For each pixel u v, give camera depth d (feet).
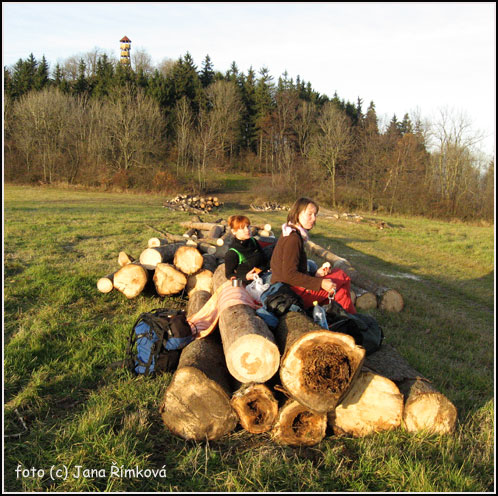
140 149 162.91
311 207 14.26
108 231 53.31
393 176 129.90
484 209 120.37
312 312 14.37
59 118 164.14
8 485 10.18
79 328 20.16
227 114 225.56
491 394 15.31
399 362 14.39
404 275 40.88
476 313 29.25
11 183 151.12
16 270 30.42
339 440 12.32
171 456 11.41
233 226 17.19
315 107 240.53
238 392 11.87
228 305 14.32
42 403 13.57
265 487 10.29
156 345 15.20
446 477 10.77
